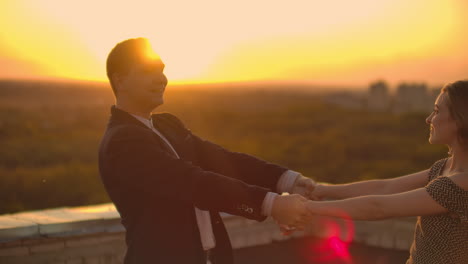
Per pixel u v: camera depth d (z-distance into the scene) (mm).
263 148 57469
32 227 3551
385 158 50750
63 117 83938
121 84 2295
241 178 2717
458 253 1934
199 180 2119
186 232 2219
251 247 4699
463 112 1946
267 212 2195
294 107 111562
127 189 2201
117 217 3910
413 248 2102
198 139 2695
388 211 1983
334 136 68562
